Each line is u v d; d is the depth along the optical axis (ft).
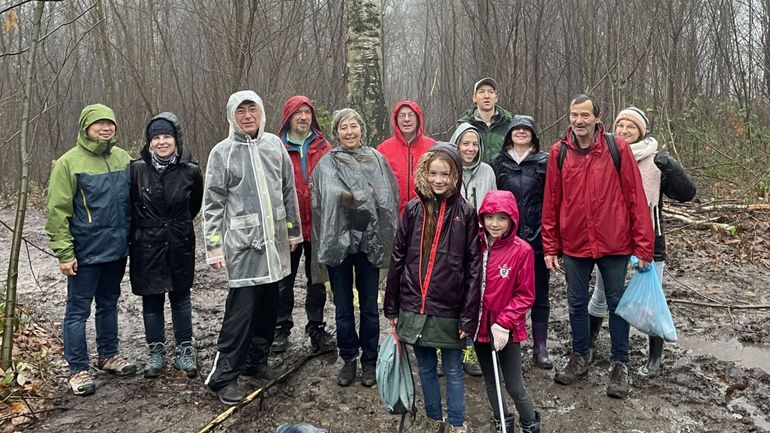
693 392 12.87
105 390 13.03
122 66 46.78
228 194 11.91
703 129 36.65
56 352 15.20
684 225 27.43
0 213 41.06
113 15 45.65
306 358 14.43
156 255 13.03
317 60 38.32
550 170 12.66
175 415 11.92
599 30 44.91
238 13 30.81
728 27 44.29
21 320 15.66
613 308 12.66
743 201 29.66
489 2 44.98
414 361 14.76
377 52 21.12
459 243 10.10
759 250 23.98
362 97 21.11
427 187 10.15
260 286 12.17
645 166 12.94
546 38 44.75
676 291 19.77
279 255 12.29
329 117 30.04
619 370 12.73
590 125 11.91
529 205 13.47
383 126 21.35
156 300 13.56
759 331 16.43
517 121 13.43
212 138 37.04
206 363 14.51
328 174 12.63
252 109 12.01
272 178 12.24
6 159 47.91
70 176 12.25
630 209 12.16
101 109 12.50
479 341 10.34
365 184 12.54
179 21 48.26
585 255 12.47
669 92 39.27
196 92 40.70
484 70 42.88
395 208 12.90
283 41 35.42
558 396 12.68
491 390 10.69
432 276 10.11
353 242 12.46
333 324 17.17
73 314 12.81
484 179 13.04
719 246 24.70
